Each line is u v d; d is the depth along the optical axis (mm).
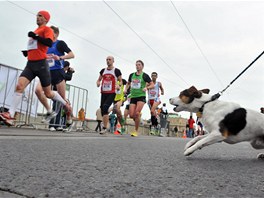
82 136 6570
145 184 1790
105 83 8680
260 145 3764
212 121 3559
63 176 1889
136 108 9359
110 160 2740
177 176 2115
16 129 7410
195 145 3447
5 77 8125
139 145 5012
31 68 5762
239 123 3539
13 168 2035
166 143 6246
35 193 1453
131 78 9430
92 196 1458
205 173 2316
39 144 3803
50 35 5727
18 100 5785
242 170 2588
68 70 8734
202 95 3748
